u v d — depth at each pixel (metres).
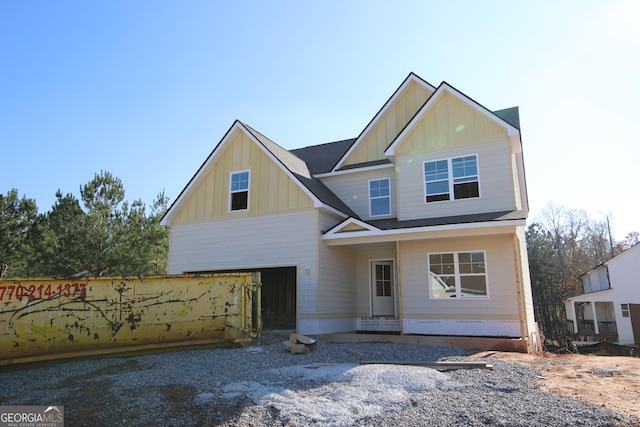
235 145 16.14
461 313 13.00
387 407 5.49
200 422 5.00
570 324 40.31
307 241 14.01
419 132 14.75
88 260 21.38
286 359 9.09
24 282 8.62
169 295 10.15
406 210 14.45
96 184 22.98
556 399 5.74
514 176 14.66
